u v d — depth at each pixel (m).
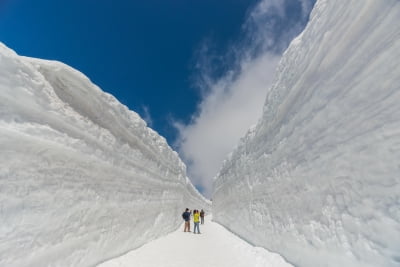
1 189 2.64
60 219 3.60
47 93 3.78
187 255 6.01
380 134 2.36
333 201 3.13
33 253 2.99
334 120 3.26
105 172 5.46
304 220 3.98
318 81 3.81
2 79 2.88
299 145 4.47
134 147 7.77
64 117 4.10
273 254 5.34
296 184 4.46
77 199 4.14
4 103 2.89
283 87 5.77
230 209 13.22
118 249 5.65
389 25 2.33
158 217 9.81
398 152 2.15
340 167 3.01
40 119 3.50
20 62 3.28
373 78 2.53
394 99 2.23
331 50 3.39
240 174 10.85
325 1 3.78
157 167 10.65
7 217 2.67
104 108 5.72
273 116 6.52
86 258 4.20
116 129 6.41
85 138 4.74
